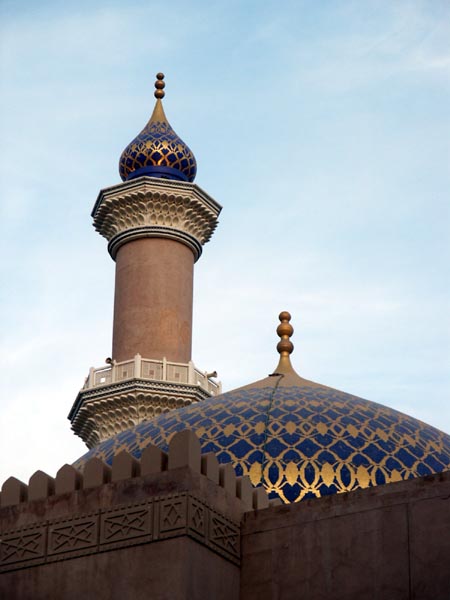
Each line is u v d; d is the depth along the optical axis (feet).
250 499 71.72
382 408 106.63
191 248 159.74
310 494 96.07
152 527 66.95
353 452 98.89
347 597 65.98
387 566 65.62
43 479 71.41
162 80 179.73
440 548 64.64
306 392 107.34
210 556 67.31
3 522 71.05
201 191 159.63
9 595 69.00
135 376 147.54
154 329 152.15
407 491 66.64
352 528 67.26
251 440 99.91
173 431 103.35
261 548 69.00
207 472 68.95
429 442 102.27
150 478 68.33
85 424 152.76
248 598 68.28
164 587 65.36
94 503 69.21
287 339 118.62
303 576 67.46
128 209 157.99
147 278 154.81
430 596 63.98
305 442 99.50
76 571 67.97
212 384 154.81
